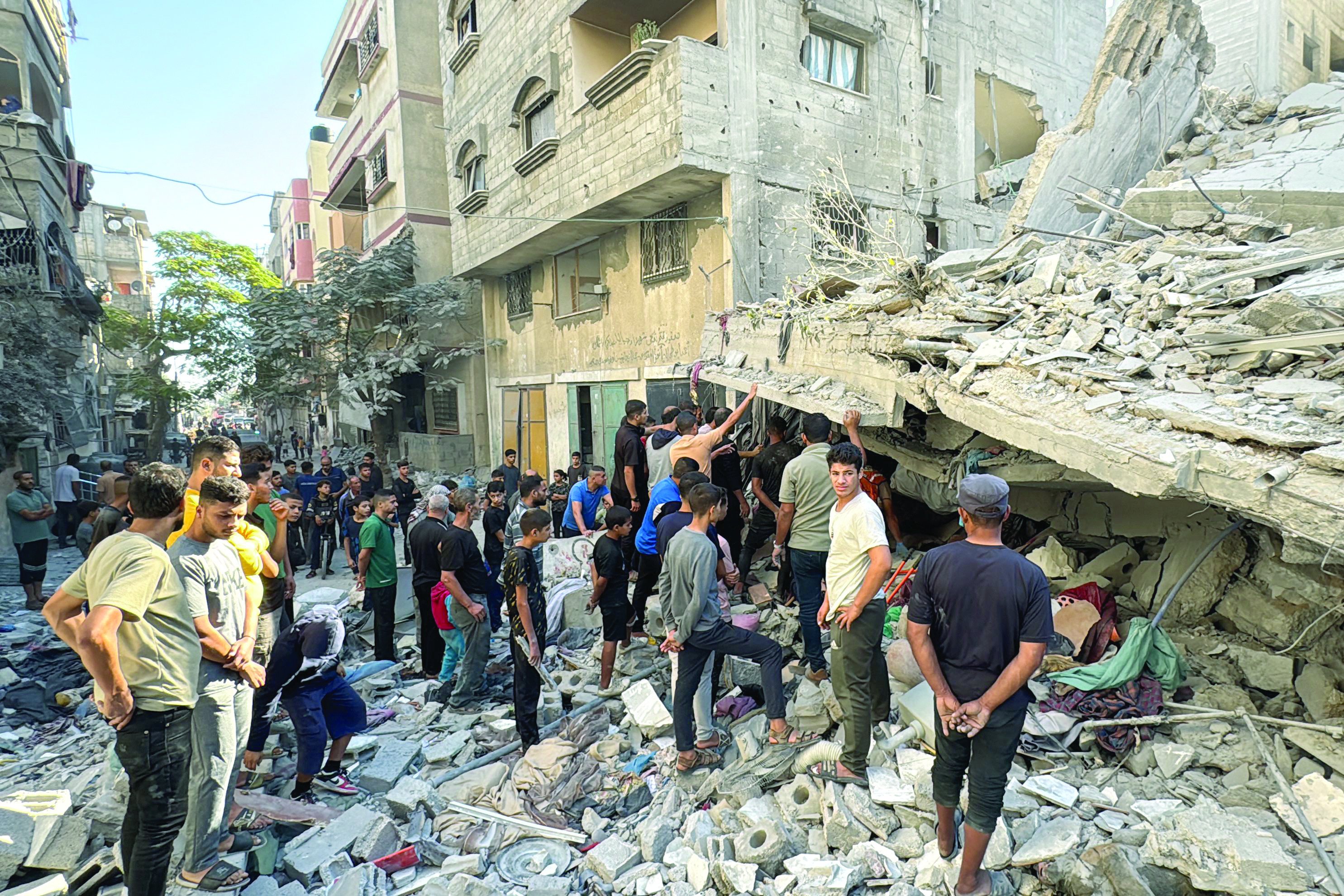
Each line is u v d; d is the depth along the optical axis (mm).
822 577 4477
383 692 5859
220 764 3213
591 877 3469
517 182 12344
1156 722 3436
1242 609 3848
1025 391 3742
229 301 25906
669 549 4008
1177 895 2637
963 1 11406
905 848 3119
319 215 26562
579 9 10234
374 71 18453
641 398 11000
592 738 4836
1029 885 2832
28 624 7500
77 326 15438
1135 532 4543
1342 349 3025
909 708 3764
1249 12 10773
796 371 6195
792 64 9305
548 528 4934
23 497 8094
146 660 2840
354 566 9500
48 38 16609
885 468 6359
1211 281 3711
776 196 9156
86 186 17875
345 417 21250
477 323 17094
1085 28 13625
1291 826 2787
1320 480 2512
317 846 3568
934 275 5086
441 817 4039
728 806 3734
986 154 14336
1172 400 3180
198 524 3223
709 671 4281
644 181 8961
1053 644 4004
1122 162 8117
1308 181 5645
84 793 4141
